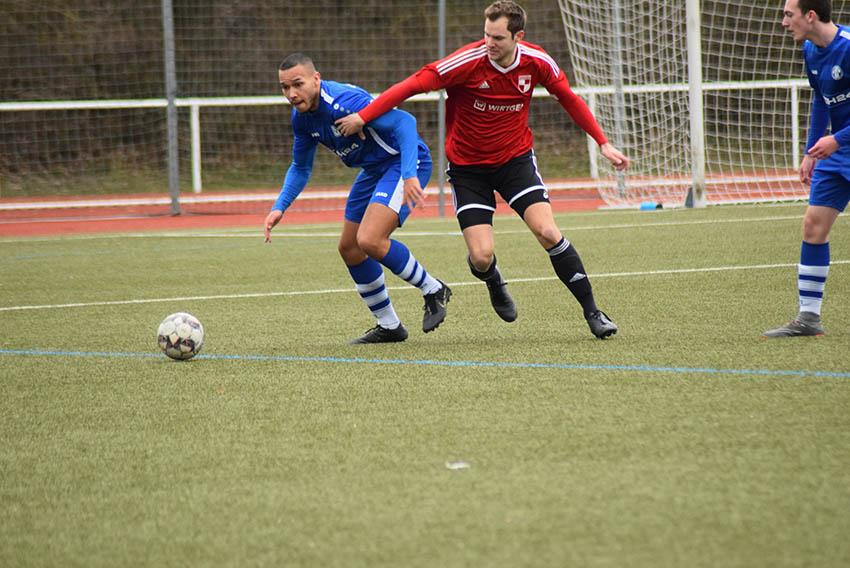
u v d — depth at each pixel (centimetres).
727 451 1109
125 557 889
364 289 1906
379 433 1241
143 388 1561
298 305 2480
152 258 3669
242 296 2661
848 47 1656
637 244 3503
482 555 849
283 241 4194
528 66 1822
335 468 1108
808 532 870
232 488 1056
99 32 9681
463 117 1861
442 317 1931
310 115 1886
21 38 9456
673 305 2216
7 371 1725
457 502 980
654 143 5788
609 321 1836
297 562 855
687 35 4969
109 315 2378
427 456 1137
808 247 1761
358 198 1948
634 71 6294
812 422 1209
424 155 1977
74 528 966
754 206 4966
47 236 4891
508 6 1758
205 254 3756
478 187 1905
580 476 1043
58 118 9294
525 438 1191
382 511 966
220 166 9088
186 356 1775
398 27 10281
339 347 1888
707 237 3597
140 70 9644
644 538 870
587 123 1891
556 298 2402
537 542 872
